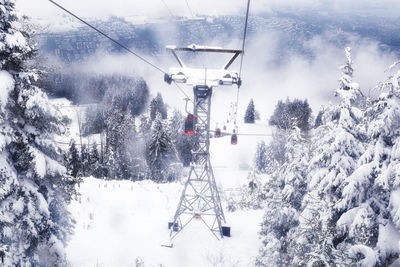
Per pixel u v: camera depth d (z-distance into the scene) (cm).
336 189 1625
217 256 2073
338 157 1590
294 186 2108
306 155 2117
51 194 1594
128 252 2078
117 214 2783
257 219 3017
